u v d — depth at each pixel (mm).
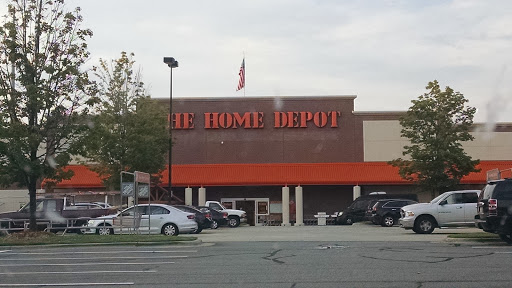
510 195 18922
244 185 46031
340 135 48438
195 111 48688
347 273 13039
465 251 17375
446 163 37875
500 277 12258
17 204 36250
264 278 12500
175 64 36219
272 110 48688
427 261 15016
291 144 48406
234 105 48750
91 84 26094
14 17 23203
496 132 47094
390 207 34844
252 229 34281
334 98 48656
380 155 47969
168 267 14578
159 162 37312
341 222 40562
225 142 48438
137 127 36000
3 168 23062
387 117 48312
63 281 12531
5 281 12609
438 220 26047
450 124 37812
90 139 24141
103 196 45000
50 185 25234
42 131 23266
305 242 21484
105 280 12602
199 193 45781
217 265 14812
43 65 23266
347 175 46281
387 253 17031
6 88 23078
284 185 45969
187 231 26562
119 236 23062
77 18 23734
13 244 20719
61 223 28125
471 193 26281
